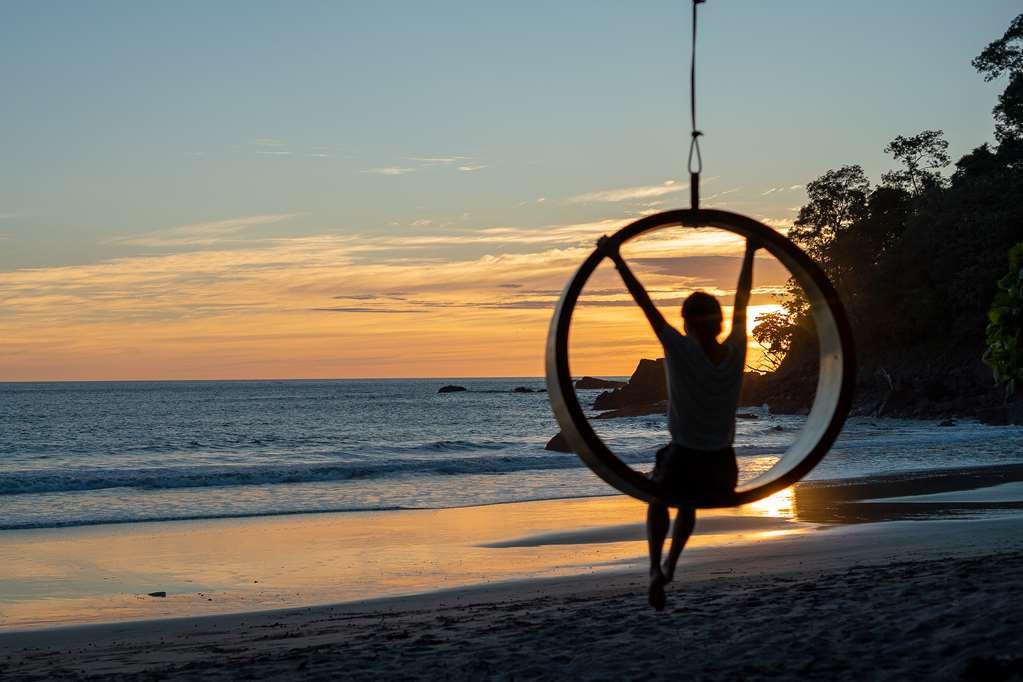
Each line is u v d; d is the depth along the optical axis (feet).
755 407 252.83
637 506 67.67
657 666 21.08
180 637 30.89
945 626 22.06
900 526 52.26
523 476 90.94
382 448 139.44
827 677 19.30
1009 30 233.55
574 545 49.98
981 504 63.21
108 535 56.39
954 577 28.55
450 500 72.69
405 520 61.41
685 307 13.85
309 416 267.59
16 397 457.68
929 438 139.44
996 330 22.98
